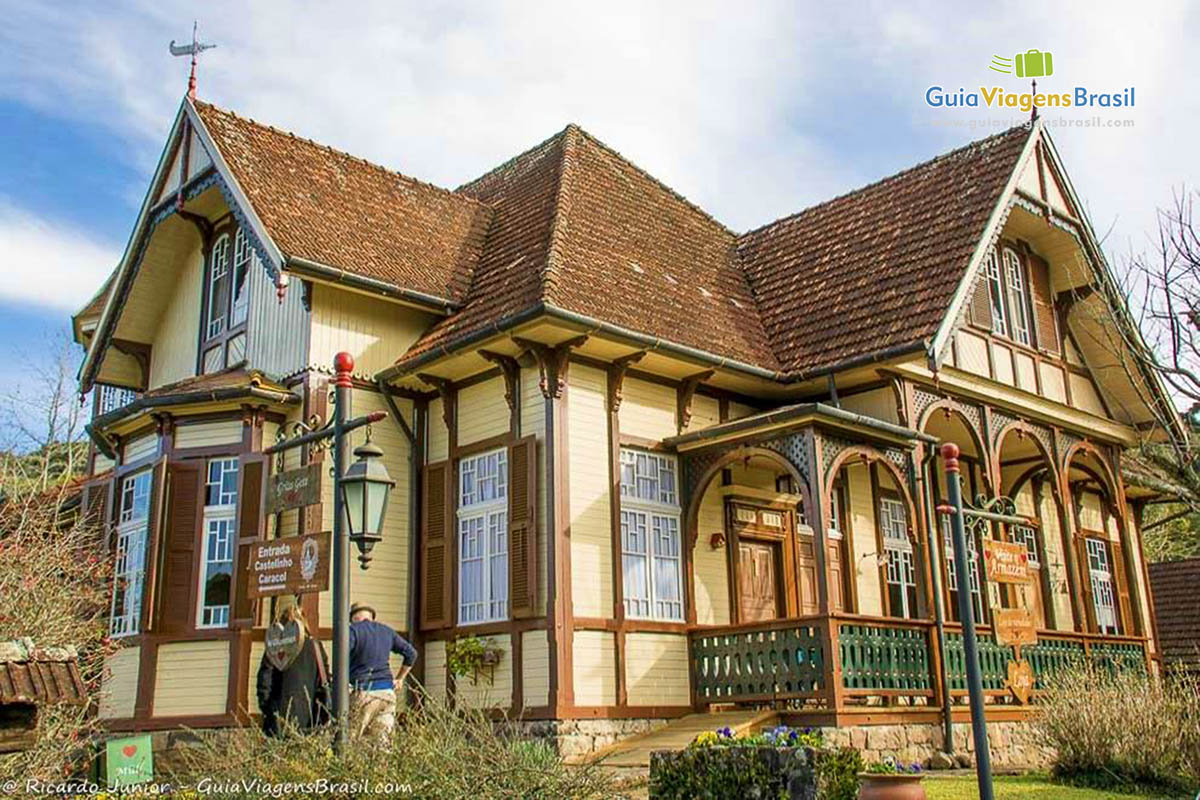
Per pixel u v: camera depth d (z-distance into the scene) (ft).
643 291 50.55
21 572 36.04
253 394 46.32
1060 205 59.77
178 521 46.44
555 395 44.55
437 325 51.03
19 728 20.17
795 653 42.88
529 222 55.01
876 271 54.49
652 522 47.32
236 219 50.26
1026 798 34.42
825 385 50.57
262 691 33.12
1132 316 57.21
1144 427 64.85
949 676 46.11
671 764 30.63
